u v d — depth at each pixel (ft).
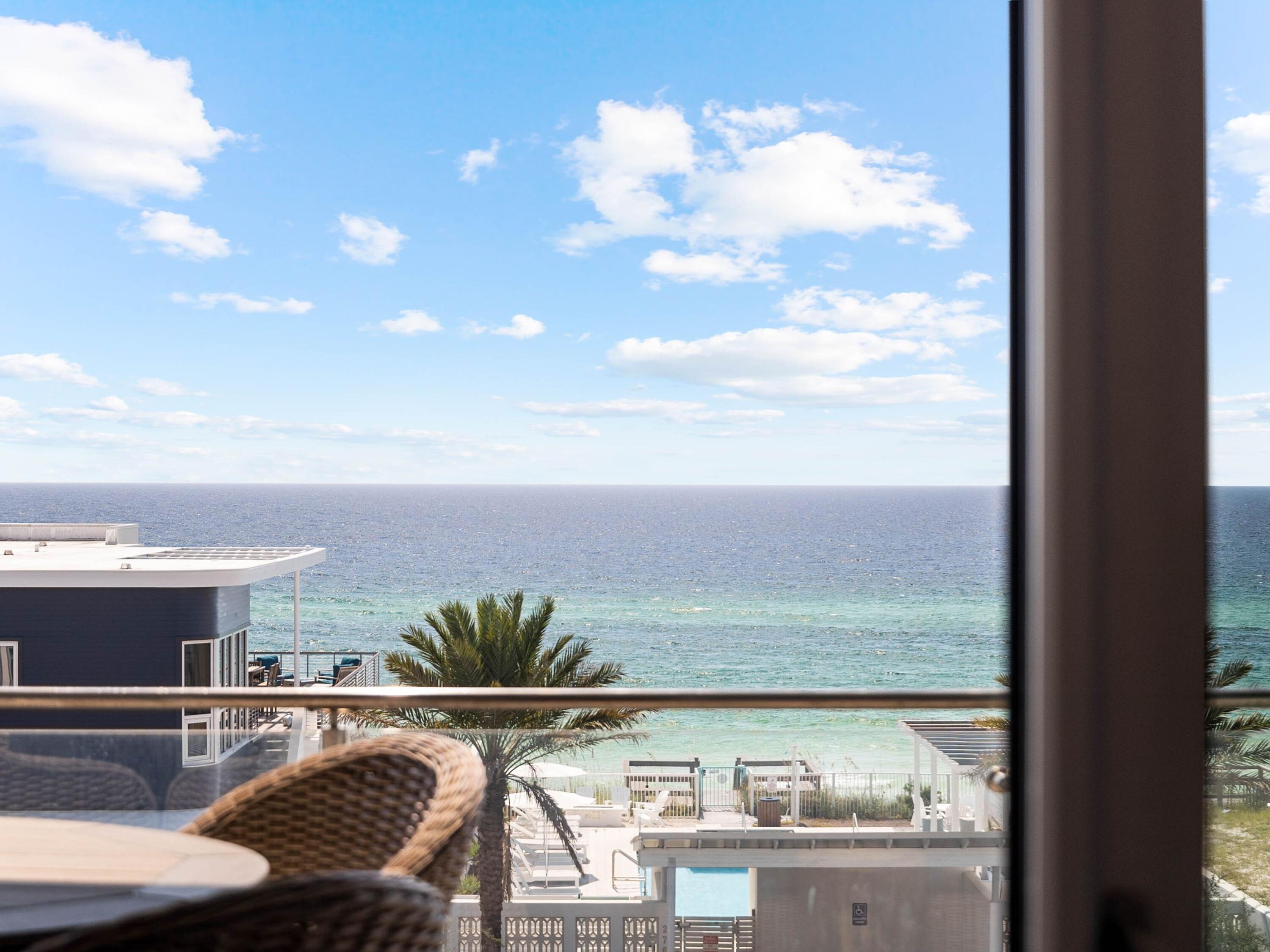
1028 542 3.38
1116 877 3.17
